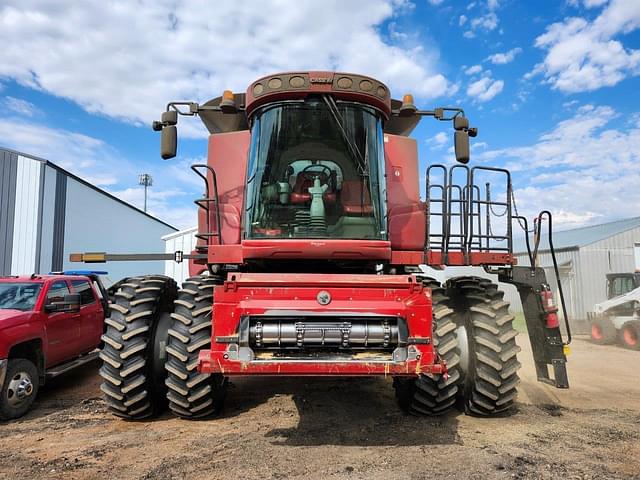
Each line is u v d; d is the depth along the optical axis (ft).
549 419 18.08
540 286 18.33
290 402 20.08
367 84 15.48
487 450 14.53
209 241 17.61
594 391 23.20
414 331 13.15
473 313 17.87
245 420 17.60
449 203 17.26
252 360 12.74
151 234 108.99
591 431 16.57
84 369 28.60
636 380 26.32
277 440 15.42
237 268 16.72
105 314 28.09
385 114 16.38
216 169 18.38
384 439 15.55
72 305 21.88
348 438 15.64
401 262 16.61
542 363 18.28
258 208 15.30
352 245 14.60
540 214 19.17
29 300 21.45
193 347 15.78
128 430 16.67
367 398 20.77
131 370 16.51
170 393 16.52
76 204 71.15
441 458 13.85
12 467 13.48
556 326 17.70
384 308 13.08
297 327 13.02
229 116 19.24
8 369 18.33
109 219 86.02
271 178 15.38
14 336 18.76
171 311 19.16
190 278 17.76
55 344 21.90
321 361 12.75
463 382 18.28
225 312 12.98
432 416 17.94
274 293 13.17
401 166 19.30
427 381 16.88
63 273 29.07
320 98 15.49
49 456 14.30
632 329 39.75
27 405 18.95
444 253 17.16
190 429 16.60
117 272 89.45
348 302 13.19
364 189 15.47
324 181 15.42
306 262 15.71
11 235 57.41
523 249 76.79
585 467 13.26
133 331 16.76
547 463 13.52
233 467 13.20
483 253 17.80
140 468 13.26
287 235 15.17
